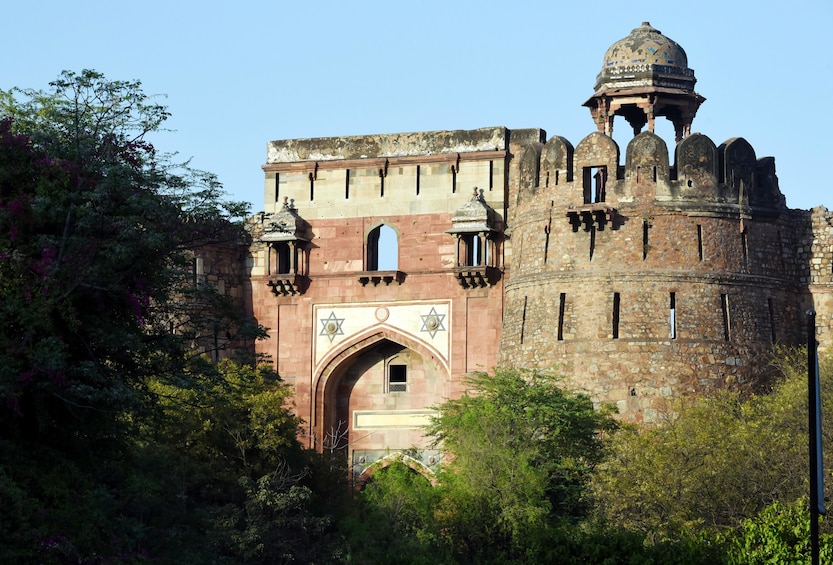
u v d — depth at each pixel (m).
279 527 43.28
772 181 49.44
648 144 48.34
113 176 31.70
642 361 47.25
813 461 29.03
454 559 41.03
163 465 40.50
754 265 48.59
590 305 47.97
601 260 48.12
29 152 31.98
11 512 29.70
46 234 31.59
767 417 42.94
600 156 48.66
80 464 33.28
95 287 31.50
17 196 31.48
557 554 34.09
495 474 42.75
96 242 31.39
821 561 33.00
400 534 42.91
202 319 36.00
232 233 36.72
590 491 42.56
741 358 47.69
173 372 34.53
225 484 44.47
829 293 49.50
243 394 46.28
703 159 48.34
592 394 47.31
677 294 47.69
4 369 30.25
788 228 49.84
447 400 49.06
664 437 42.09
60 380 30.84
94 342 32.97
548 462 43.38
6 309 30.97
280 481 44.47
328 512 46.25
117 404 32.44
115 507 33.34
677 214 47.97
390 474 46.81
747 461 40.28
